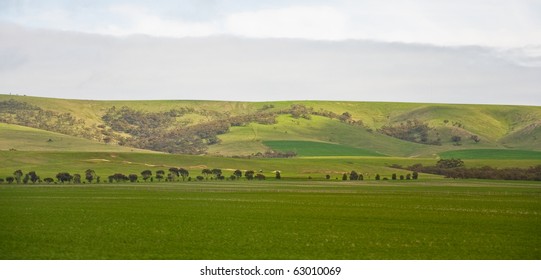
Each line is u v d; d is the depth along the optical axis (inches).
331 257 3560.5
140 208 6382.9
